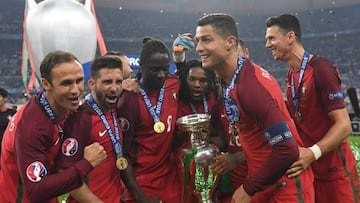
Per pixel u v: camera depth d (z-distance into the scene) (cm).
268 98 222
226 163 293
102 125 279
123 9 3416
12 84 2841
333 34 3553
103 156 241
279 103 234
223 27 233
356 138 1205
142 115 314
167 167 329
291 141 217
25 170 226
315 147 259
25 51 1131
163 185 326
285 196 244
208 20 235
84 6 682
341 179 311
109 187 286
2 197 253
